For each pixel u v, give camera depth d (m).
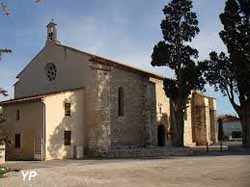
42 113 34.53
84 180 18.81
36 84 43.94
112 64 40.62
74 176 20.61
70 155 35.81
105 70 38.62
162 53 44.97
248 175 19.86
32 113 35.47
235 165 25.36
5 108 38.06
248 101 45.00
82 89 38.16
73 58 40.19
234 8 45.22
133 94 43.47
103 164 27.80
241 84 44.22
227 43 45.31
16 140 36.50
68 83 40.31
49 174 21.59
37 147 34.44
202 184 17.06
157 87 46.91
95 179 19.23
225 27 45.53
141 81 44.84
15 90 46.06
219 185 16.67
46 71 43.03
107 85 38.59
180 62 44.97
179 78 44.97
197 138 57.00
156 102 46.19
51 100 35.12
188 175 20.45
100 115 37.56
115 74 41.22
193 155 37.12
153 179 19.08
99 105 37.62
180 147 43.62
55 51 42.22
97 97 37.66
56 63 41.94
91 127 37.41
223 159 30.39
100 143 37.06
